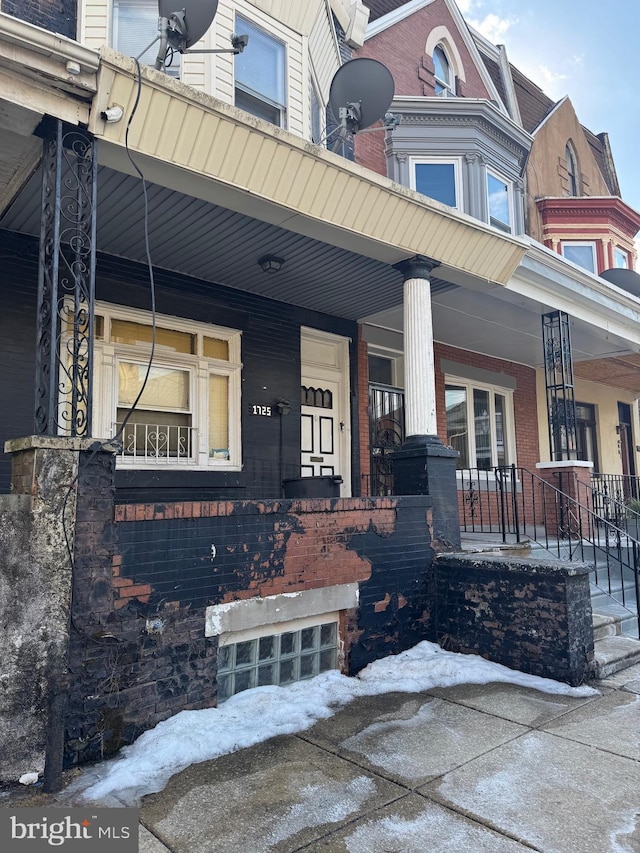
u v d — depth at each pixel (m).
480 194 9.62
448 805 3.32
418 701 4.81
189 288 7.09
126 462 6.45
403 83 9.94
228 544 4.65
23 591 3.56
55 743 3.55
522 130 10.33
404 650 5.80
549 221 13.16
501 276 7.34
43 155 4.31
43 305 4.17
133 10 5.67
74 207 5.36
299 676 5.17
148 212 5.61
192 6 4.65
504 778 3.60
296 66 6.71
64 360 5.88
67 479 3.78
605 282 9.09
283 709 4.47
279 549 4.97
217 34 6.00
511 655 5.46
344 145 8.20
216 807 3.30
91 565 3.89
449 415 10.98
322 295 7.86
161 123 4.52
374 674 5.30
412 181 9.48
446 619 6.00
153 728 4.12
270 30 6.52
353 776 3.64
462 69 11.13
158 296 6.79
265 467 7.54
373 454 9.19
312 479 7.22
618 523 8.49
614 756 3.87
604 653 5.58
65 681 3.67
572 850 2.91
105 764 3.78
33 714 3.52
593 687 5.09
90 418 4.12
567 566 5.27
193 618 4.40
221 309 7.33
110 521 4.01
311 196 5.50
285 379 7.94
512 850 2.92
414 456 6.39
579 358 11.71
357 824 3.15
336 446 8.80
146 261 6.68
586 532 8.61
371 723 4.40
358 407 8.95
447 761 3.82
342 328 8.80
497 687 5.11
